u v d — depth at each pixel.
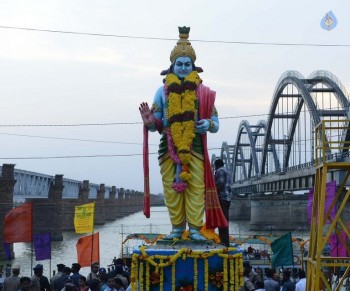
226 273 11.41
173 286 11.34
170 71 12.84
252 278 18.38
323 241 14.51
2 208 82.06
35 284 17.75
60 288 18.09
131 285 11.44
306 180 92.69
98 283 15.92
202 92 12.34
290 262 23.39
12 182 83.69
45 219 112.06
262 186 131.12
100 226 161.00
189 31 12.94
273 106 125.94
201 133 12.11
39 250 26.48
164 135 12.44
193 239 12.00
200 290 11.35
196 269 11.41
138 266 11.46
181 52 12.61
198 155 12.22
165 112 12.31
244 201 172.88
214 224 12.05
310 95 94.50
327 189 20.02
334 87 96.62
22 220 26.09
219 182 14.07
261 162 145.00
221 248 11.77
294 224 120.44
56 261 69.88
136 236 38.28
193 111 12.12
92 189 176.38
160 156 12.46
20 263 69.94
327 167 14.86
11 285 18.16
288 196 122.75
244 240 34.12
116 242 95.31
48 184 116.31
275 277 17.41
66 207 139.88
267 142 136.00
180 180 12.00
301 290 16.59
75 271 18.50
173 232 12.33
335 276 20.16
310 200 21.64
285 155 130.88
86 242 27.19
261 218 121.81
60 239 111.75
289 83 109.81
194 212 12.06
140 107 12.34
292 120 127.19
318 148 16.16
